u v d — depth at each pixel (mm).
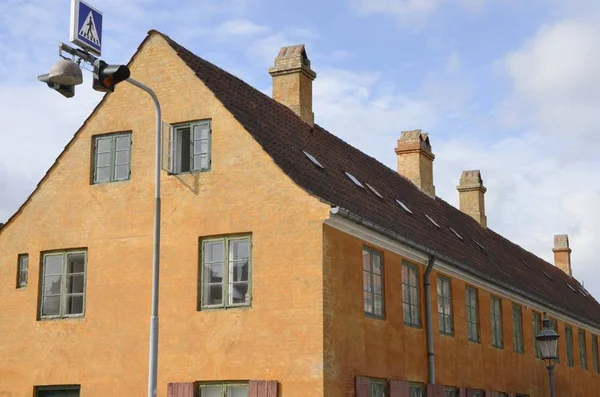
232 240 16859
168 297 17062
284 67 21938
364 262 17828
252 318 16234
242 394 16141
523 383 27344
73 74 12227
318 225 16078
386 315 18359
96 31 13820
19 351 18250
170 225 17375
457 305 22594
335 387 15844
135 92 18359
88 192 18344
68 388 17719
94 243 18047
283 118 20562
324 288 15883
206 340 16531
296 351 15750
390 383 18047
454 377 21688
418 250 19812
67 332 17875
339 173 20672
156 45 18344
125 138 18359
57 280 18344
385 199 22500
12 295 18594
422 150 29375
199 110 17641
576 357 34375
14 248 18812
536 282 33375
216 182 17156
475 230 32188
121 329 17391
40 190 18844
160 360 16828
